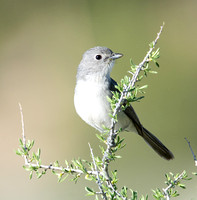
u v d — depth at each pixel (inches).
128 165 539.2
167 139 577.0
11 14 717.9
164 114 587.8
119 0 673.0
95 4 682.8
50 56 685.3
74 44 678.5
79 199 457.4
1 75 679.7
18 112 636.1
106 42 661.3
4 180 520.4
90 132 594.2
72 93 649.0
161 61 622.8
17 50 698.8
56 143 588.1
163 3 666.2
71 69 669.3
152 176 513.0
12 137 600.7
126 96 214.5
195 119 583.2
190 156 552.1
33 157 218.1
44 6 713.0
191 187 453.7
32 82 669.3
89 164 218.2
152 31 653.3
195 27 652.7
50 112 629.9
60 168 214.5
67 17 698.2
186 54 634.2
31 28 706.8
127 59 629.9
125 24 662.5
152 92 596.4
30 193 487.5
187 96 596.7
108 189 203.0
